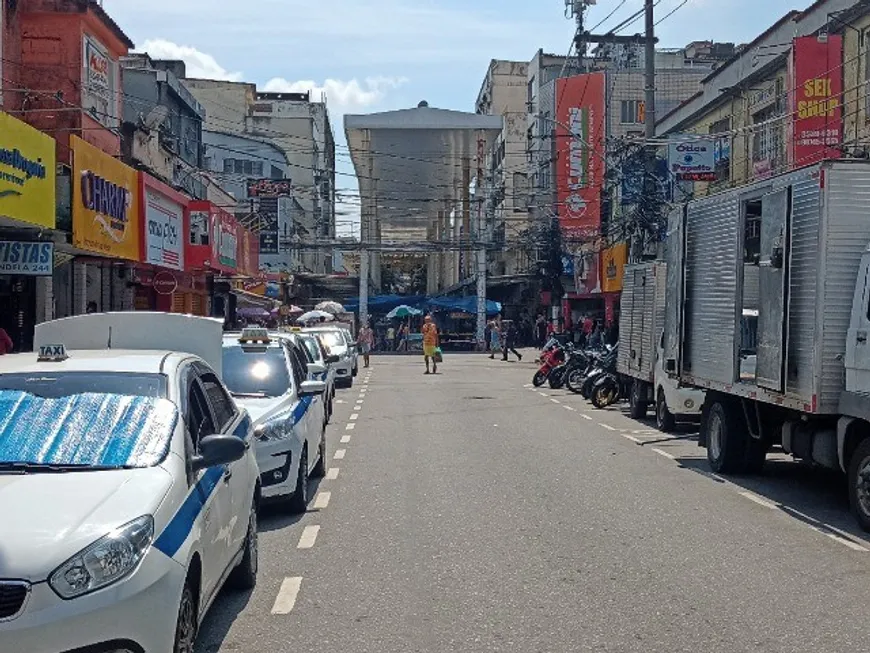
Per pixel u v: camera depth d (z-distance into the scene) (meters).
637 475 12.68
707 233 13.43
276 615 6.66
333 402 22.95
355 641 6.10
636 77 50.28
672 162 26.23
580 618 6.54
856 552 8.51
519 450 14.97
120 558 4.48
